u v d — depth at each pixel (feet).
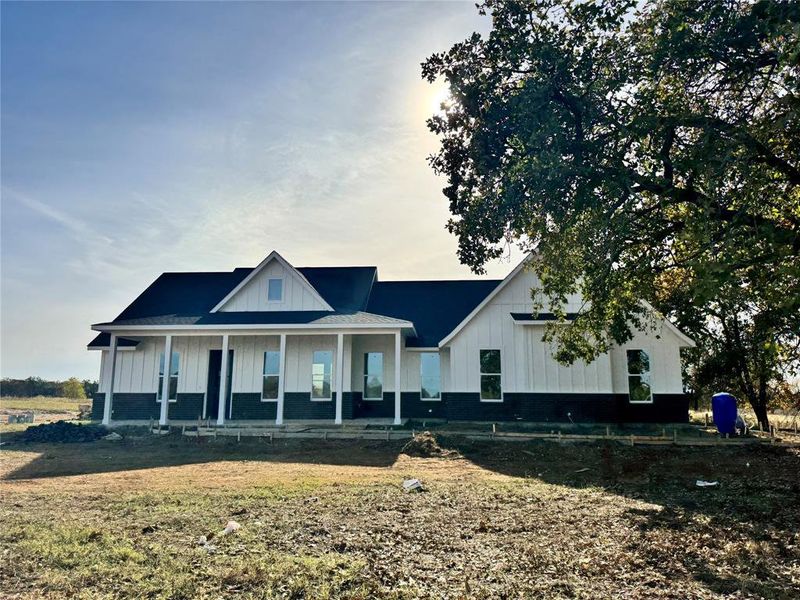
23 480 39.78
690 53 28.58
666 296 59.47
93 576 19.10
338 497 31.86
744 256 24.79
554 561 20.61
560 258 36.50
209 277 85.61
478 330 67.05
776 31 23.43
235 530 24.64
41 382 182.91
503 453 50.06
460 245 36.35
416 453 51.03
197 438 59.11
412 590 17.78
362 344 73.61
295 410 70.85
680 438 51.80
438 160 36.40
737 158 26.68
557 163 28.50
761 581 18.72
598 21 29.91
